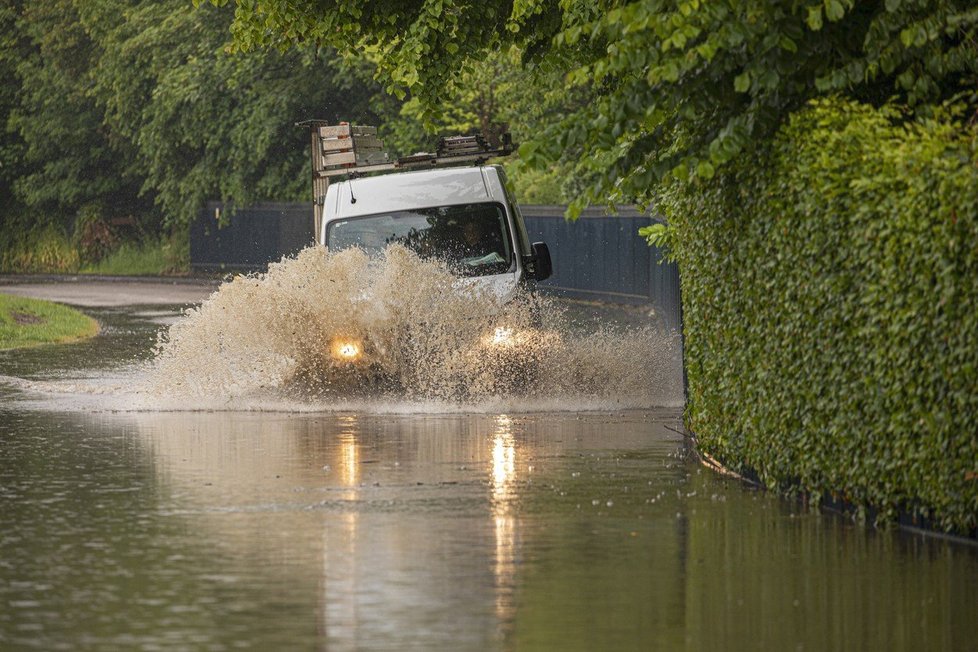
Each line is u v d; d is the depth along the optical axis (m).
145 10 137.38
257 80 127.25
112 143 150.38
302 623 18.69
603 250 94.56
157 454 34.28
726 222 29.80
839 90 28.05
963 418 22.22
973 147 22.50
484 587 20.62
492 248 47.38
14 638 18.03
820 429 26.19
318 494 28.58
